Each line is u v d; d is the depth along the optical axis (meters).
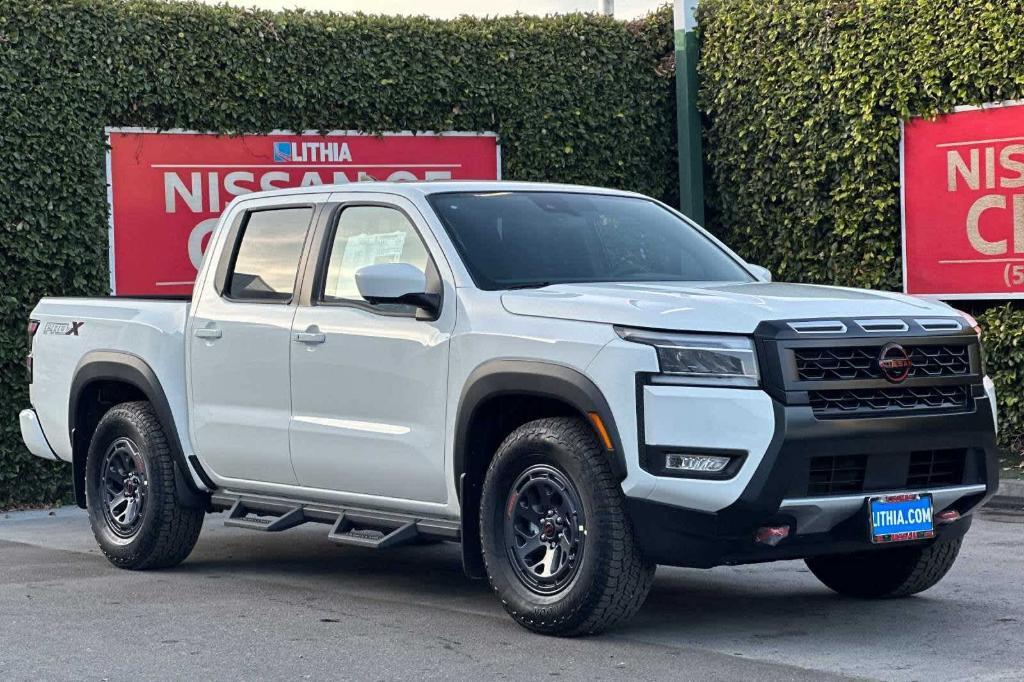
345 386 7.32
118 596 7.74
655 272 7.34
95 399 9.17
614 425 6.03
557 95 14.57
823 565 7.53
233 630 6.71
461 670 5.80
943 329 6.38
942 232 13.08
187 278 13.12
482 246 7.06
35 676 5.84
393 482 7.15
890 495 6.16
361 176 7.95
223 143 13.24
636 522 6.06
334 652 6.19
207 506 8.63
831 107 13.72
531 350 6.38
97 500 8.95
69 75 12.34
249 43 13.25
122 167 12.77
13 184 12.09
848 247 13.84
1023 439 12.78
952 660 5.91
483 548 6.61
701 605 7.25
